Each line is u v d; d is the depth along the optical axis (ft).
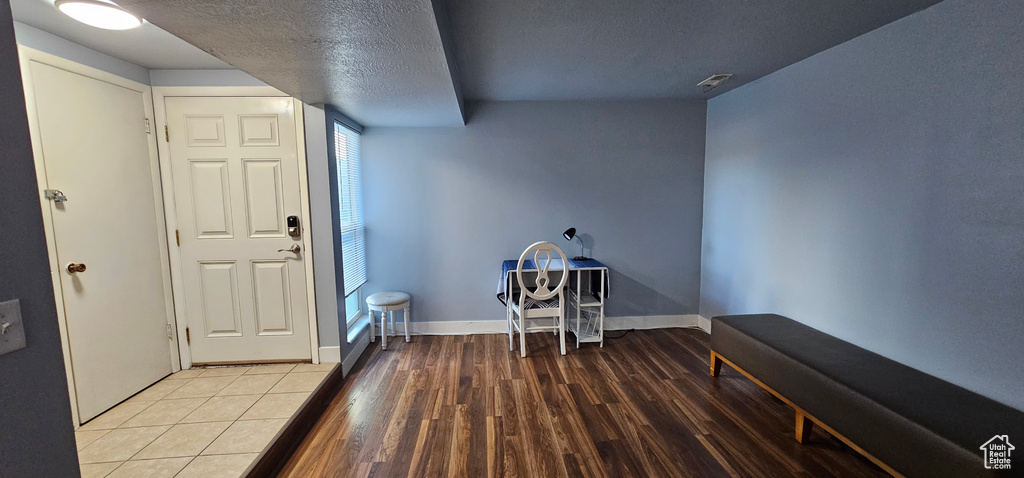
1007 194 5.14
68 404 3.02
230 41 5.01
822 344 7.30
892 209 6.61
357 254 11.19
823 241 8.00
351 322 11.07
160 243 8.43
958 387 5.64
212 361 9.04
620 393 8.43
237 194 8.70
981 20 5.31
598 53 7.70
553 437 6.89
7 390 2.63
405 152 11.60
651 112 11.89
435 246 11.94
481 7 5.65
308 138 8.68
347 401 8.20
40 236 2.82
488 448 6.60
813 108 8.11
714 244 11.78
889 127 6.60
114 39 6.63
